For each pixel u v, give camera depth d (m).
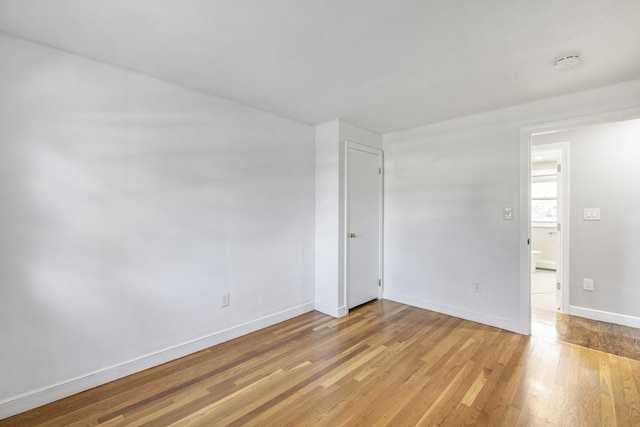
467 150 3.20
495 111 3.01
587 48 1.87
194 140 2.50
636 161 2.98
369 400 1.88
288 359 2.38
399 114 3.14
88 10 1.51
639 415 1.72
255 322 2.94
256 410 1.79
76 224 1.94
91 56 1.97
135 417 1.73
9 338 1.73
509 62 2.05
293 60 2.04
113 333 2.09
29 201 1.78
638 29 1.66
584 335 2.79
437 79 2.32
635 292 2.98
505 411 1.76
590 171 3.20
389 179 3.90
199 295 2.53
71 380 1.92
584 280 3.25
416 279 3.64
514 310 2.89
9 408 1.72
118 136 2.11
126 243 2.14
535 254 5.87
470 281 3.19
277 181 3.14
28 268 1.78
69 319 1.92
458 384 2.03
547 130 2.74
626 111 2.34
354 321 3.17
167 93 2.35
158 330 2.30
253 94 2.61
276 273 3.13
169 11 1.53
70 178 1.92
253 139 2.92
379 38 1.78
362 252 3.65
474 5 1.48
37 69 1.81
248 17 1.58
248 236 2.88
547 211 6.19
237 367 2.26
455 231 3.30
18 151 1.75
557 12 1.53
